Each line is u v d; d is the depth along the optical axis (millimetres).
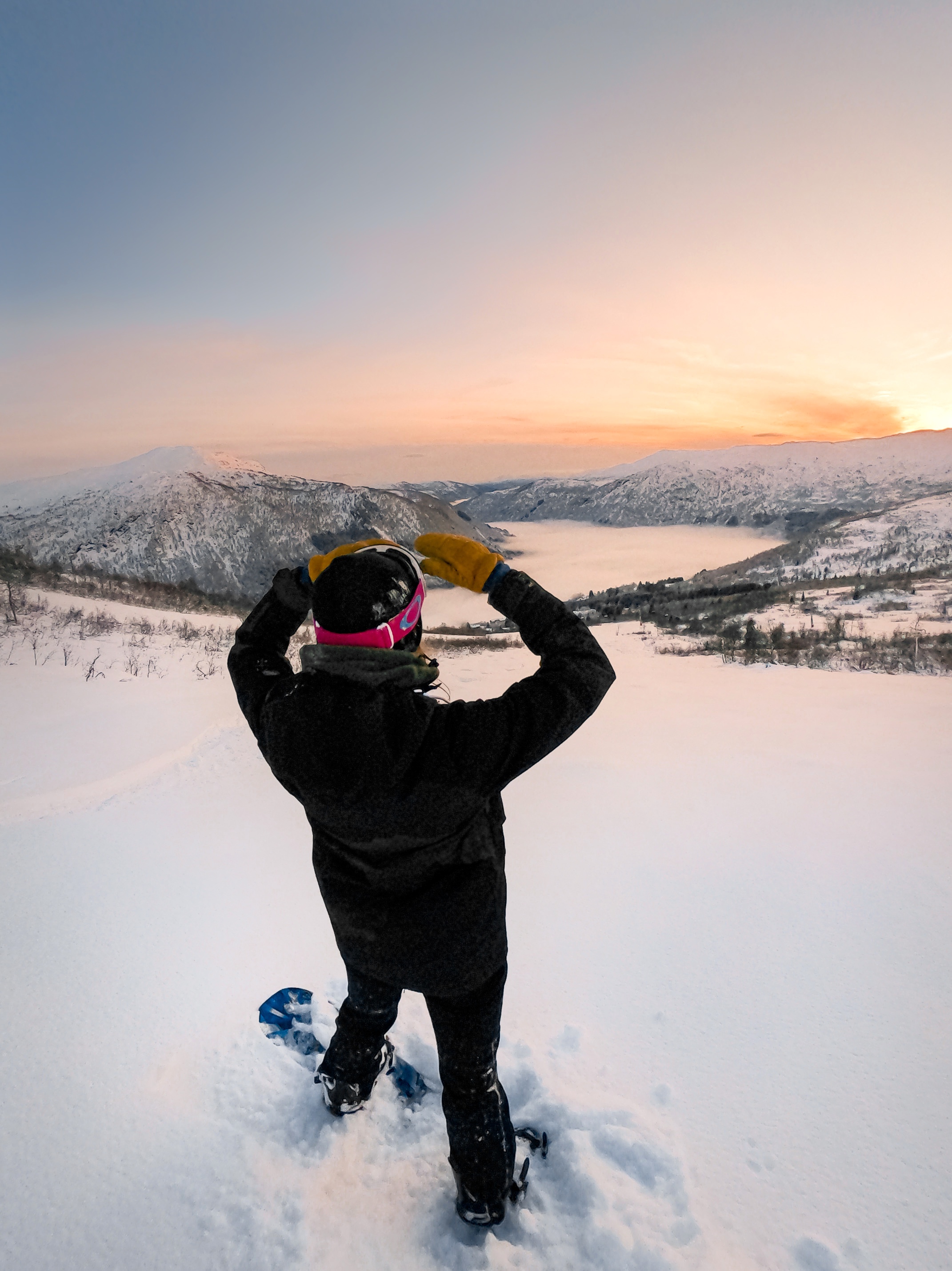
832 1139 1844
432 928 1437
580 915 3225
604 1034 2320
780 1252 1517
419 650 1459
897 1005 2443
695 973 2691
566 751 7125
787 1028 2328
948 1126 1880
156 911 3086
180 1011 2287
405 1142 1825
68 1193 1562
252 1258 1434
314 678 1361
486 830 1490
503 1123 1612
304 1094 1946
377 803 1301
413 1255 1496
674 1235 1544
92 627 13672
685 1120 1920
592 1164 1751
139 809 4859
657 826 4582
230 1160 1686
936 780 5824
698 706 10664
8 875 3475
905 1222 1584
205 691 9438
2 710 7684
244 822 4602
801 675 14891
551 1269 1479
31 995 2338
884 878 3598
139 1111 1824
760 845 4156
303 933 2941
